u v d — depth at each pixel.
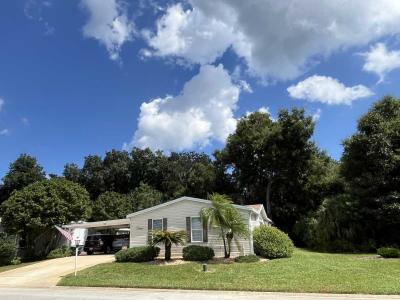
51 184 36.88
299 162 45.88
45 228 35.19
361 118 34.78
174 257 25.25
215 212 23.41
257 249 24.14
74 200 37.19
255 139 47.59
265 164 47.00
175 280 18.05
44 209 34.97
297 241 39.59
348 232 31.53
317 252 30.91
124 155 75.62
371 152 32.34
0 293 16.62
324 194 44.97
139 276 19.80
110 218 53.69
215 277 18.22
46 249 36.56
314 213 38.31
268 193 47.50
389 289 13.59
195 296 13.80
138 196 59.09
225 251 23.78
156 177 73.06
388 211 30.11
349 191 33.97
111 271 21.66
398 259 22.09
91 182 72.88
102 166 74.81
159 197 60.50
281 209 47.56
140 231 27.67
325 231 32.41
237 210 24.91
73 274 21.69
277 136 46.09
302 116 45.81
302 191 46.16
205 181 52.44
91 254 35.62
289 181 46.91
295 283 15.48
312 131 45.50
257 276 17.66
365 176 32.66
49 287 18.31
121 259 24.14
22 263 33.16
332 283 15.15
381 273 17.23
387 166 31.33
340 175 38.69
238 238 24.67
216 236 25.30
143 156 73.81
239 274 18.47
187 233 26.08
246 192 51.31
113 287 16.98
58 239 37.69
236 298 13.05
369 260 21.81
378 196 31.52
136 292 15.41
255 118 49.81
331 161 49.84
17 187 63.94
